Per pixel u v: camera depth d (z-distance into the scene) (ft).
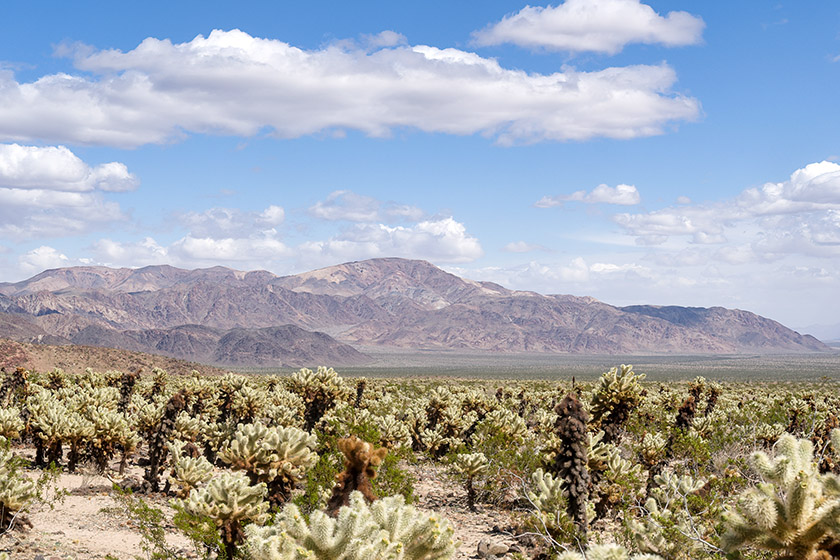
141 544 63.00
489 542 70.54
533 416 182.39
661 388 276.00
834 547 21.03
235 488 53.01
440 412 138.10
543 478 62.44
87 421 109.40
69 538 65.77
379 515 26.53
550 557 54.85
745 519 22.17
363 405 173.99
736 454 97.81
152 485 96.78
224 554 52.54
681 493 58.90
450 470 103.14
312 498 62.80
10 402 147.33
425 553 26.43
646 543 43.27
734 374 634.02
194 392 151.74
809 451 21.95
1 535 61.62
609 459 76.43
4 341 397.39
